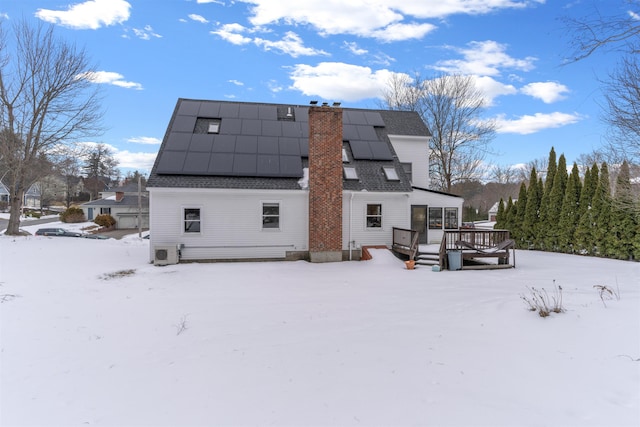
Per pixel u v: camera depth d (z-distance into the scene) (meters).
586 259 14.60
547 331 5.79
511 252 17.16
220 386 4.36
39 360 5.18
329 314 7.32
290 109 18.64
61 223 42.91
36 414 3.79
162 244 13.63
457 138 30.61
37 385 4.44
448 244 16.75
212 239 14.05
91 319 7.08
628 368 4.41
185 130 15.48
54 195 63.78
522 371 4.57
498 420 3.53
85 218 45.25
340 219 14.48
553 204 17.33
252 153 15.02
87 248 17.38
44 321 6.92
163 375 4.68
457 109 30.33
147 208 44.12
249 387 4.31
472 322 6.60
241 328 6.52
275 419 3.62
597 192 15.31
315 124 14.30
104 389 4.33
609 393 3.95
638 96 9.16
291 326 6.60
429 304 7.95
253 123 16.67
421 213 17.83
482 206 59.97
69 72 20.27
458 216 18.16
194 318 7.14
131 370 4.84
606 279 10.05
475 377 4.46
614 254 14.53
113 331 6.40
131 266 13.13
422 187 19.50
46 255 14.82
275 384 4.38
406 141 19.44
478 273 11.80
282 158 15.15
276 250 14.53
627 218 14.07
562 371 4.51
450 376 4.50
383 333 6.14
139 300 8.55
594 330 5.55
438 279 10.86
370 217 15.38
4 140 18.97
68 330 6.43
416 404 3.86
